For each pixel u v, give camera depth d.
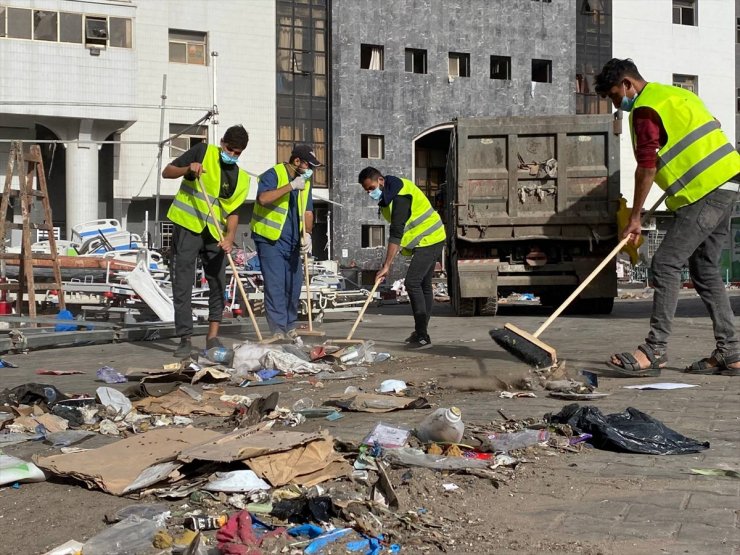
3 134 29.23
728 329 6.59
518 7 38.28
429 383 6.45
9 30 28.03
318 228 35.69
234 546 2.91
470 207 14.24
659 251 6.51
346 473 3.78
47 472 3.98
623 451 4.27
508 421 4.89
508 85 38.22
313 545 3.00
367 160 36.00
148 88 31.89
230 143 8.70
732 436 4.53
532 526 3.22
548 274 14.42
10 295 17.28
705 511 3.31
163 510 3.39
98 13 28.92
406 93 36.50
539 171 14.14
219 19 33.03
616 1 40.31
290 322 9.23
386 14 36.09
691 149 6.35
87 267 16.80
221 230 8.72
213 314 8.96
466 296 14.31
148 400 5.82
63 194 30.84
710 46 42.16
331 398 5.91
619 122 14.03
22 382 7.34
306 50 35.06
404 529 3.18
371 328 12.76
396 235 8.84
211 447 3.89
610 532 3.13
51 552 3.00
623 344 9.18
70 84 28.70
